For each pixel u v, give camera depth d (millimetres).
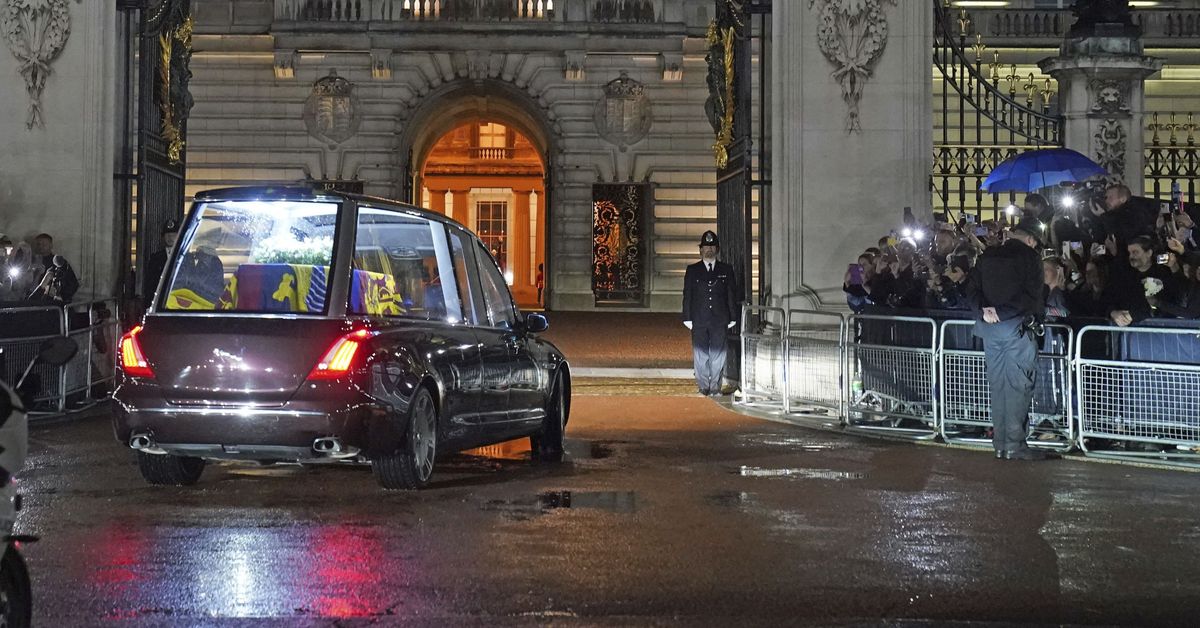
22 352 13953
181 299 9180
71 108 16234
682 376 19875
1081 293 12836
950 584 6488
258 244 9250
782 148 16250
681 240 41250
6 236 15688
